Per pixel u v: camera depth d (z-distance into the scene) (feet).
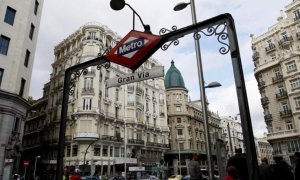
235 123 342.85
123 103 153.17
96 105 130.72
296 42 135.95
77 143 124.67
